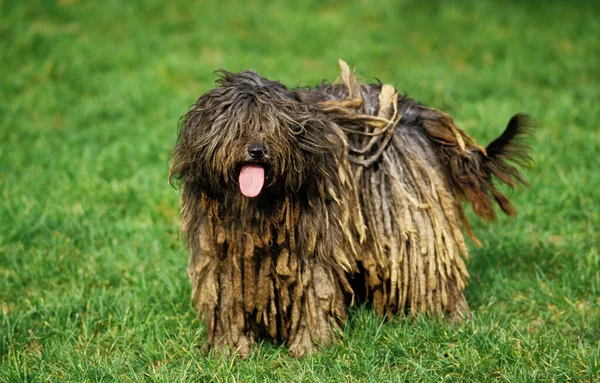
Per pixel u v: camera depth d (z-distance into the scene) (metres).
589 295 6.11
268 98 4.68
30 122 10.18
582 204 7.72
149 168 8.73
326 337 5.12
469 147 5.70
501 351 5.05
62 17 13.62
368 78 11.78
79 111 10.48
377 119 5.30
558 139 9.36
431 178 5.36
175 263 6.69
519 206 7.75
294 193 4.81
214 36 13.09
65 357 5.28
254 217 4.84
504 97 10.83
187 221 5.02
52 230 7.39
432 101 10.59
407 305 5.55
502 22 13.95
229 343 5.20
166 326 5.76
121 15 13.80
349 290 5.14
